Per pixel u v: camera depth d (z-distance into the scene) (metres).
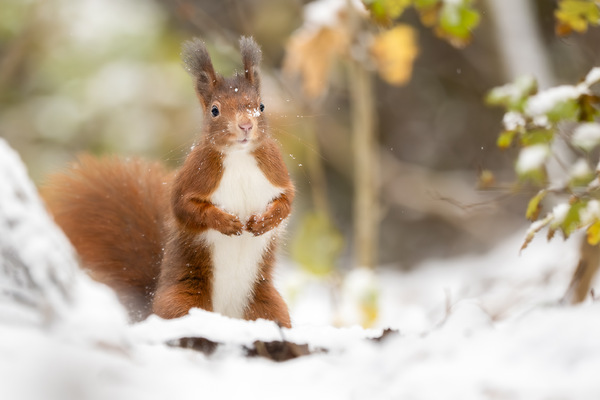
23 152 21.66
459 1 8.96
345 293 13.95
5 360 4.44
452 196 23.88
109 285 9.74
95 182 10.25
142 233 10.00
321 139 24.16
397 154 26.11
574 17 9.04
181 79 21.72
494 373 4.70
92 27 22.17
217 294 9.21
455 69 26.09
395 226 25.16
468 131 26.00
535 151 7.96
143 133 21.39
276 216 8.87
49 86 22.28
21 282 5.27
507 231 22.92
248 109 8.96
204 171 8.84
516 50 17.83
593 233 7.91
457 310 6.30
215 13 24.58
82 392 4.34
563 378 4.48
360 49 15.66
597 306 5.25
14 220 5.34
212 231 9.01
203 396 4.74
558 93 7.93
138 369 4.89
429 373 4.89
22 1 21.73
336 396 4.98
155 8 23.41
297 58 15.59
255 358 6.00
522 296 12.78
